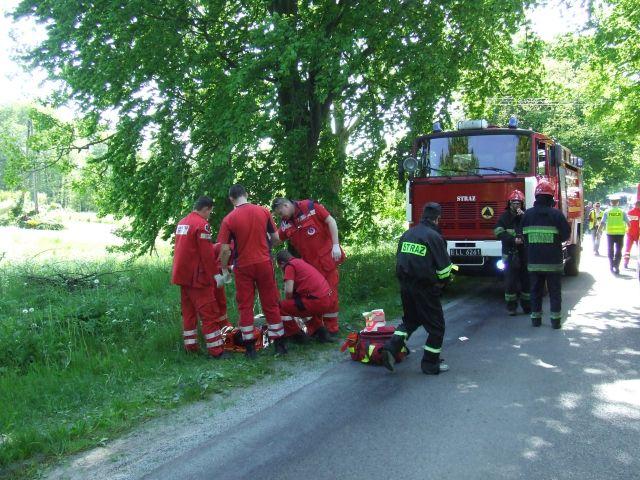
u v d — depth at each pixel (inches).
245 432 178.5
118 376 233.9
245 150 416.2
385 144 491.5
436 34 460.1
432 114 480.7
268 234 265.3
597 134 1632.6
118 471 155.7
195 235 253.3
